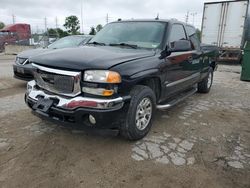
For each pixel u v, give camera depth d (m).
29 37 25.03
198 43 5.81
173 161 3.13
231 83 8.72
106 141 3.58
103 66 3.01
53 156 3.15
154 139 3.72
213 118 4.78
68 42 7.82
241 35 14.24
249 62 9.01
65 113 3.09
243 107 5.62
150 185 2.66
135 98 3.33
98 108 2.97
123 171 2.88
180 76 4.69
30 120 4.31
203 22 15.31
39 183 2.63
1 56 18.56
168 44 4.14
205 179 2.79
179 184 2.69
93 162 3.04
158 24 4.40
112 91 3.02
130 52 3.68
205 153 3.37
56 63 3.20
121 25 4.71
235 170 2.99
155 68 3.64
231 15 14.34
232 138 3.89
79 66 3.05
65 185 2.61
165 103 4.39
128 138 3.51
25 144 3.44
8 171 2.82
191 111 5.19
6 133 3.78
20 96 5.90
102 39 4.55
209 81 6.93
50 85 3.32
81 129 3.14
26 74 6.36
